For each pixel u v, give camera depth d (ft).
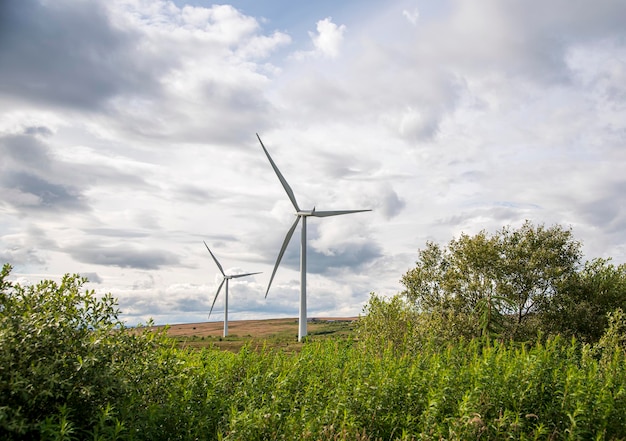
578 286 102.22
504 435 32.55
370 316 78.79
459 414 33.24
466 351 58.39
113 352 32.32
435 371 42.14
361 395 37.88
